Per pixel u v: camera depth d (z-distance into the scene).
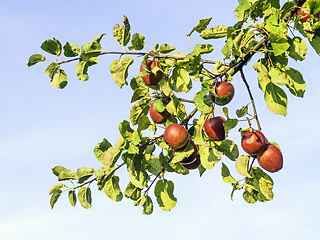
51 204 4.02
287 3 3.50
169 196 4.14
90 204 4.06
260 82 3.54
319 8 3.41
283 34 3.25
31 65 3.96
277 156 3.63
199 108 3.40
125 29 3.54
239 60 3.53
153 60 3.66
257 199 4.01
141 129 3.88
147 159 4.01
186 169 4.27
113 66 3.81
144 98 3.78
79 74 3.97
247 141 3.60
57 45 3.92
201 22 3.47
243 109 3.63
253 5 3.41
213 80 3.55
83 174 4.00
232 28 3.33
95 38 3.67
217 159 3.61
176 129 3.52
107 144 3.88
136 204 4.25
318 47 3.51
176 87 3.53
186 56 3.54
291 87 3.59
